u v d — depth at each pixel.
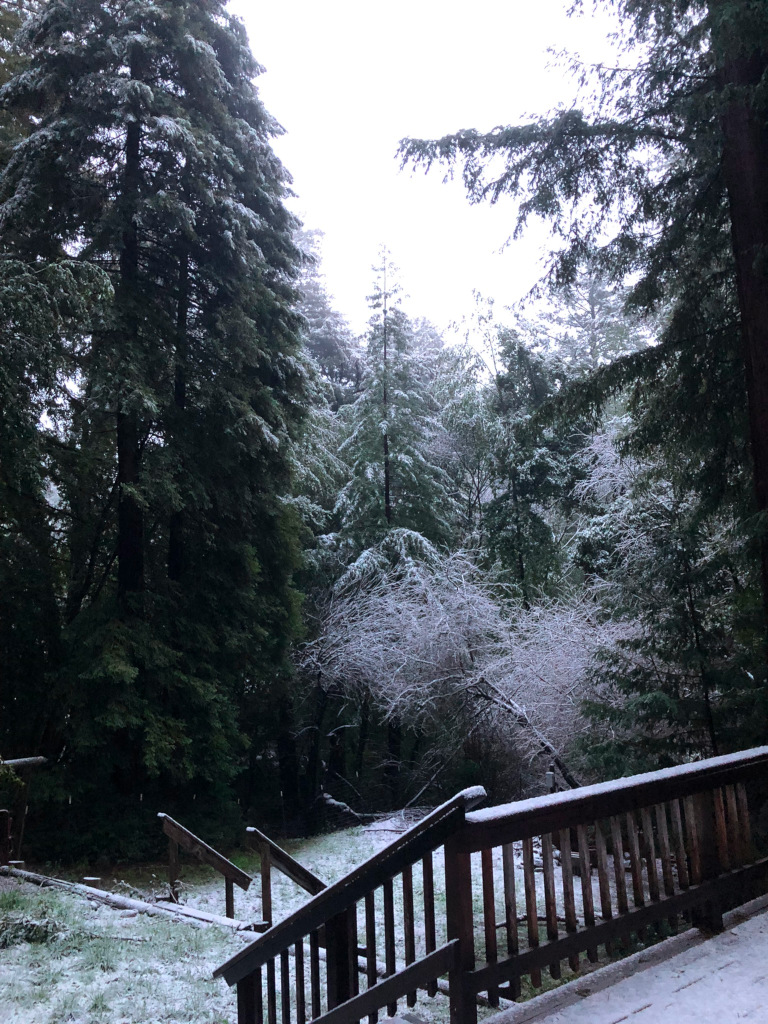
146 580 16.50
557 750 16.03
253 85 17.28
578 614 16.77
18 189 13.51
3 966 6.12
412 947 3.64
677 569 10.52
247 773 20.94
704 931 4.69
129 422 14.43
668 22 8.67
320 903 4.04
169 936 7.14
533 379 23.72
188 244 15.45
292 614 18.11
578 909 7.96
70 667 13.99
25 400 11.05
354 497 22.67
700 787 4.78
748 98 8.02
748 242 8.69
